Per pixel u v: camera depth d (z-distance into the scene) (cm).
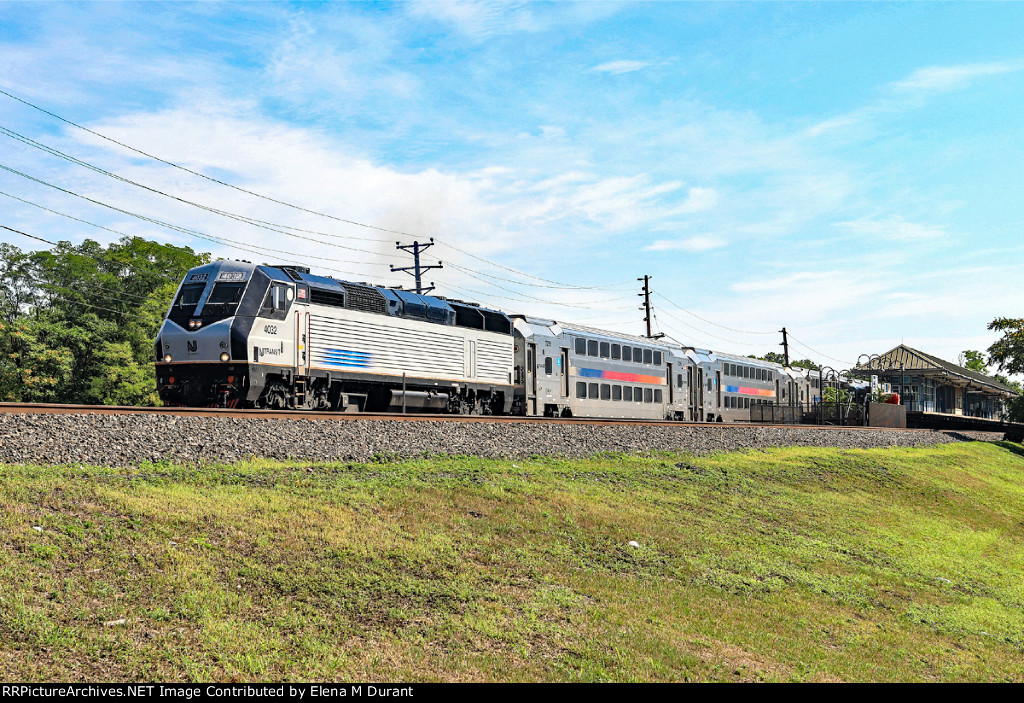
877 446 3584
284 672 805
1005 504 2841
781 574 1442
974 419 5719
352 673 830
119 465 1411
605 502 1719
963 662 1167
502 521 1442
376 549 1173
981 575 1739
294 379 2225
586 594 1171
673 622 1121
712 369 4678
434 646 923
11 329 4712
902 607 1387
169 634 825
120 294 5362
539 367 3319
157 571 957
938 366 7888
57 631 787
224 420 1762
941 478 2955
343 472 1584
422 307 2698
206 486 1334
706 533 1625
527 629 1007
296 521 1216
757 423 3772
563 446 2277
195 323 2130
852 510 2152
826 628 1209
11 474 1214
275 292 2186
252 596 952
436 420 2219
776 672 1010
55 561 934
